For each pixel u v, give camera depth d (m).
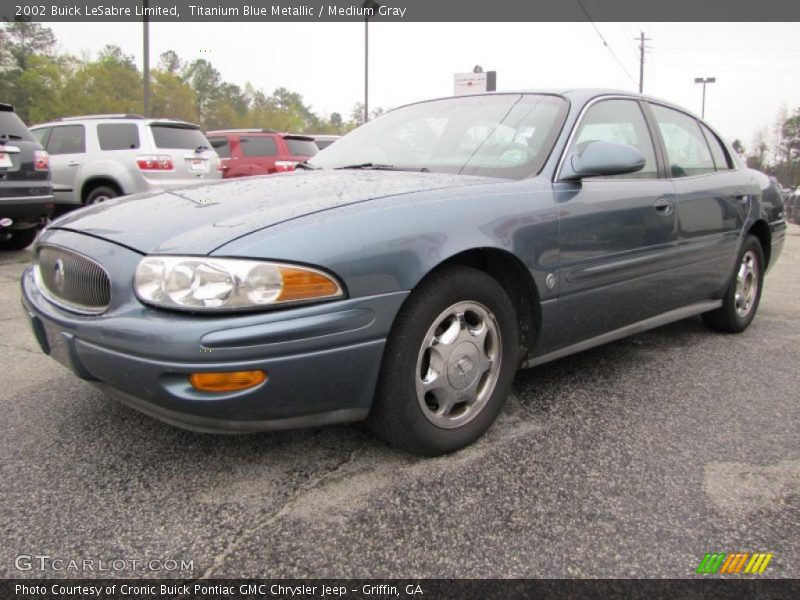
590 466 2.29
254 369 1.84
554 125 2.85
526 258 2.45
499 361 2.47
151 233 2.08
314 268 1.91
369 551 1.79
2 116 6.46
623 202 2.92
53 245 2.34
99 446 2.41
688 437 2.54
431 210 2.21
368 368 2.04
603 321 2.93
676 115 3.77
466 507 2.01
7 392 2.96
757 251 4.21
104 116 9.11
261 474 2.21
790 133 66.88
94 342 1.99
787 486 2.17
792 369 3.44
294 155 12.25
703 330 4.28
